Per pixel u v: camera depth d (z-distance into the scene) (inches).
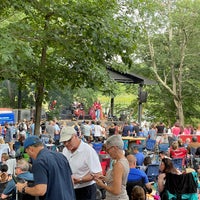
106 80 382.6
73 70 371.2
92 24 325.4
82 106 1224.8
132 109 1705.2
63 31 341.7
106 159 437.7
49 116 772.0
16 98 1304.1
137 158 491.8
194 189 301.6
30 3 320.2
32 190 191.5
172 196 300.4
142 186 294.2
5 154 443.2
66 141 239.1
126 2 369.7
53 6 334.3
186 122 1759.4
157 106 1769.2
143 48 1603.1
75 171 240.8
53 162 194.9
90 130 958.4
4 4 300.0
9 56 262.4
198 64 1614.2
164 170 306.7
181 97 1660.9
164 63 1631.4
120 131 880.9
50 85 386.0
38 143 198.5
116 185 225.0
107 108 1449.3
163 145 772.0
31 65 354.0
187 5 1549.0
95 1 339.3
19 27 310.0
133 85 1652.3
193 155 648.4
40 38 336.2
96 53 342.0
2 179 358.9
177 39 1624.0
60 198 192.7
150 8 404.5
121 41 334.0
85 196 243.9
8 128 804.6
